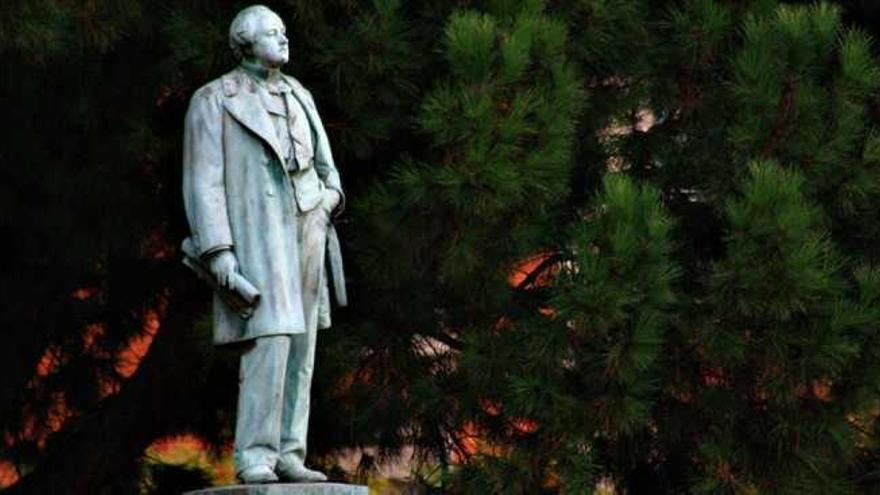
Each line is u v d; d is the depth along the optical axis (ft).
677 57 71.26
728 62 71.20
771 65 68.54
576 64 69.36
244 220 54.75
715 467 70.08
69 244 75.82
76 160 73.41
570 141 67.51
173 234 77.20
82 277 79.56
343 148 70.08
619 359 66.74
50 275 79.00
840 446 70.13
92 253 75.82
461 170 65.77
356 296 72.28
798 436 70.08
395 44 68.18
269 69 56.29
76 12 66.49
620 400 67.51
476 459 69.67
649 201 67.15
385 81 69.15
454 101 65.67
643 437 71.67
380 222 68.64
